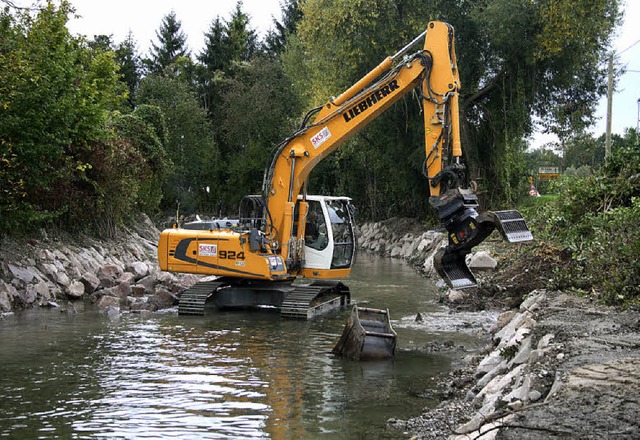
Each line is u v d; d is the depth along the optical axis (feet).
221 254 50.75
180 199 169.58
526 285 51.55
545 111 103.24
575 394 19.29
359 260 101.55
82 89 65.41
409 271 83.97
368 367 33.50
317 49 106.83
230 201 175.63
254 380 30.76
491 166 102.17
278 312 50.93
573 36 88.84
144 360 34.50
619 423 17.11
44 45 57.26
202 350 37.06
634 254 36.86
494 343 35.50
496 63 98.99
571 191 57.16
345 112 49.06
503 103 96.99
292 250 52.03
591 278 40.34
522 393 21.59
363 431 23.85
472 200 35.50
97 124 66.74
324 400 27.73
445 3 98.12
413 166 104.06
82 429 23.86
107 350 36.78
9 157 53.26
